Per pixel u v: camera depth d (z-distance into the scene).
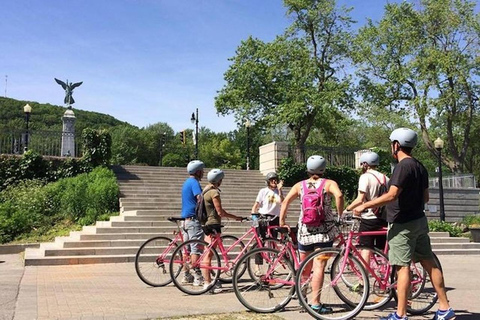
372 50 32.50
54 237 14.42
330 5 30.61
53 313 5.72
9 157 18.59
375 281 5.93
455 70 30.92
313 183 6.03
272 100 32.75
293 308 6.12
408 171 5.05
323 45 31.73
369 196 6.88
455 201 24.92
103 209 16.34
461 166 33.81
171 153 76.88
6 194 17.05
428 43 32.31
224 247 7.51
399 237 5.08
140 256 8.08
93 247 11.98
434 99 31.31
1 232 14.20
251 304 5.97
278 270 6.10
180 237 8.09
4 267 10.57
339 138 47.06
